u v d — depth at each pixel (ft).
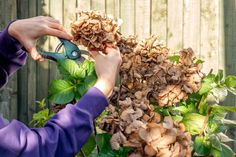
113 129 3.52
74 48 3.29
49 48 10.94
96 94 3.01
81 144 2.96
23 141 2.84
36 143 2.86
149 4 10.53
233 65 10.10
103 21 3.43
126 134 3.42
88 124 2.95
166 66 3.91
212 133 4.24
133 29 10.63
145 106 3.60
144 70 3.92
